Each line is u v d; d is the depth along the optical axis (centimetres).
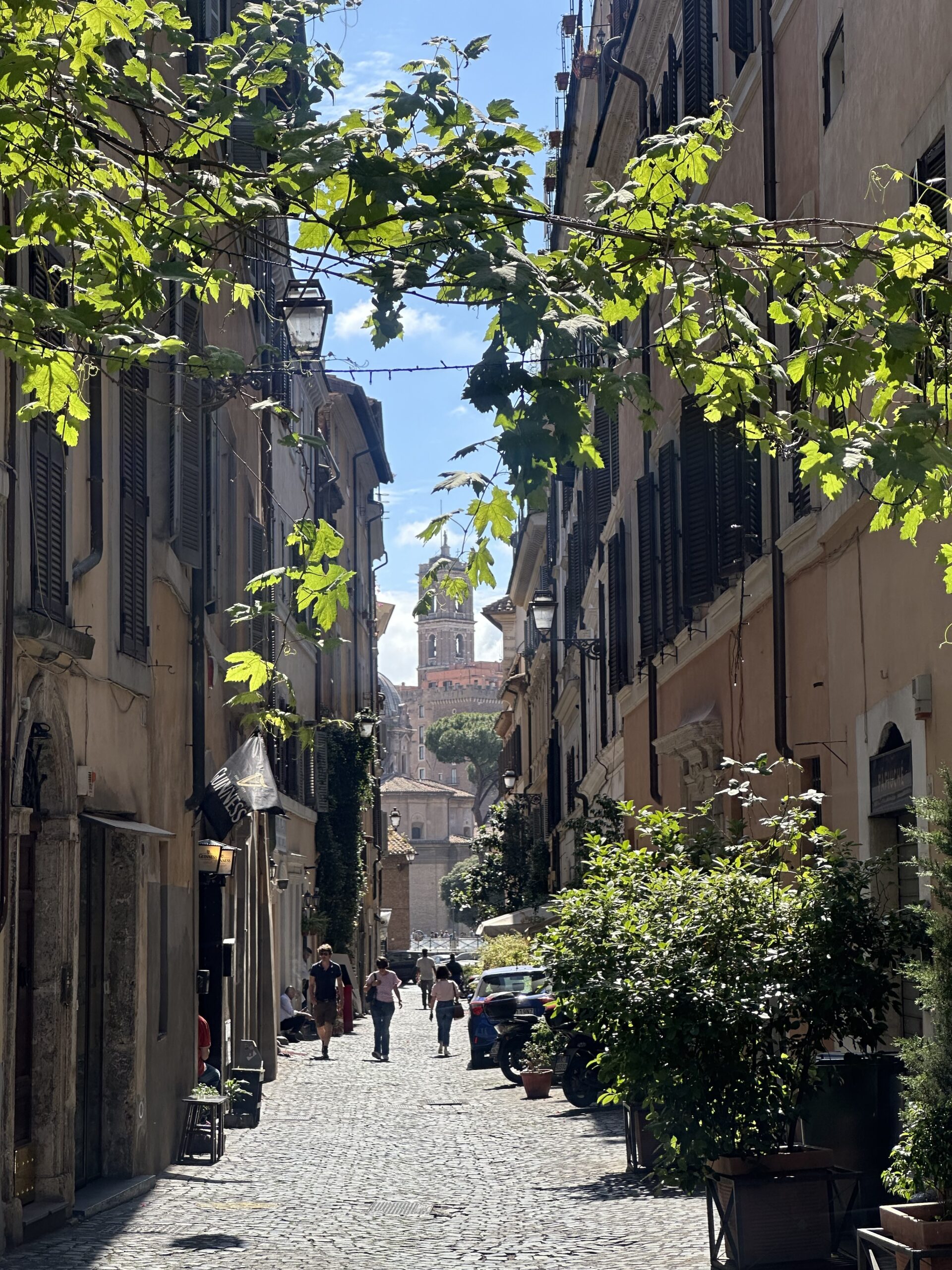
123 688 1528
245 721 1252
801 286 719
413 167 605
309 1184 1552
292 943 4062
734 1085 993
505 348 523
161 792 1705
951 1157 750
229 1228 1263
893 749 1227
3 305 656
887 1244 731
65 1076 1291
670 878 1091
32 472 1197
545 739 6106
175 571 1827
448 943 14138
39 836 1292
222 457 2258
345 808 4975
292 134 624
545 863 5509
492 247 561
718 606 1972
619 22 2627
